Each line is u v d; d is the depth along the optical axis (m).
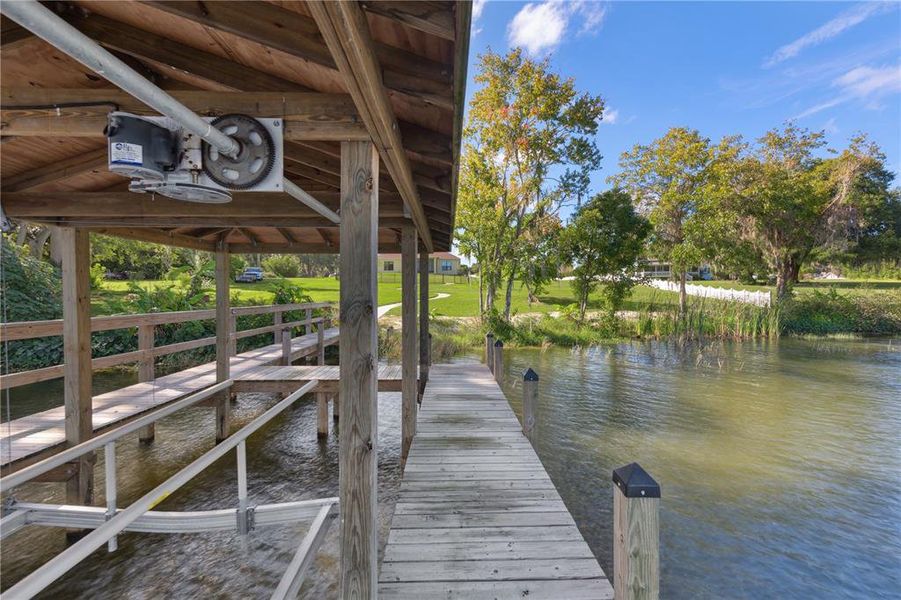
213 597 3.23
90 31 1.70
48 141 2.79
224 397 6.23
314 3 1.01
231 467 5.48
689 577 3.67
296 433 6.78
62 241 3.90
